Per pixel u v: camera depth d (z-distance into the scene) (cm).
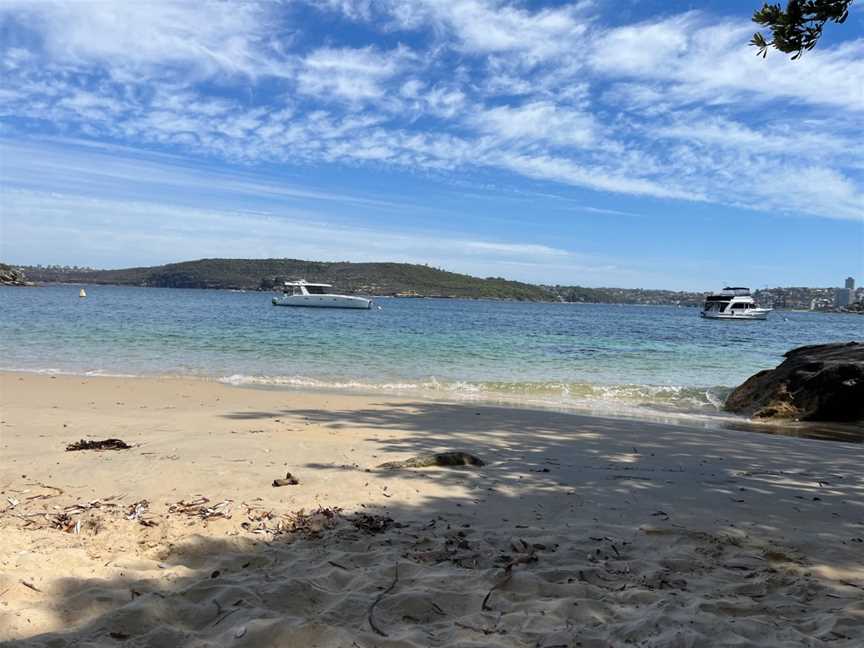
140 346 2227
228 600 320
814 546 425
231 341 2517
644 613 313
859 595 345
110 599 316
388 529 440
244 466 601
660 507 516
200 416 918
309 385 1511
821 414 1199
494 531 440
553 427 934
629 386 1617
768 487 596
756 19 523
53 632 284
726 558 401
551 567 377
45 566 352
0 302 5916
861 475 664
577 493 553
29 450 652
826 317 11375
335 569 364
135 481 539
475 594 335
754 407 1284
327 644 279
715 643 281
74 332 2661
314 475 576
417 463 630
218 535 412
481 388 1541
